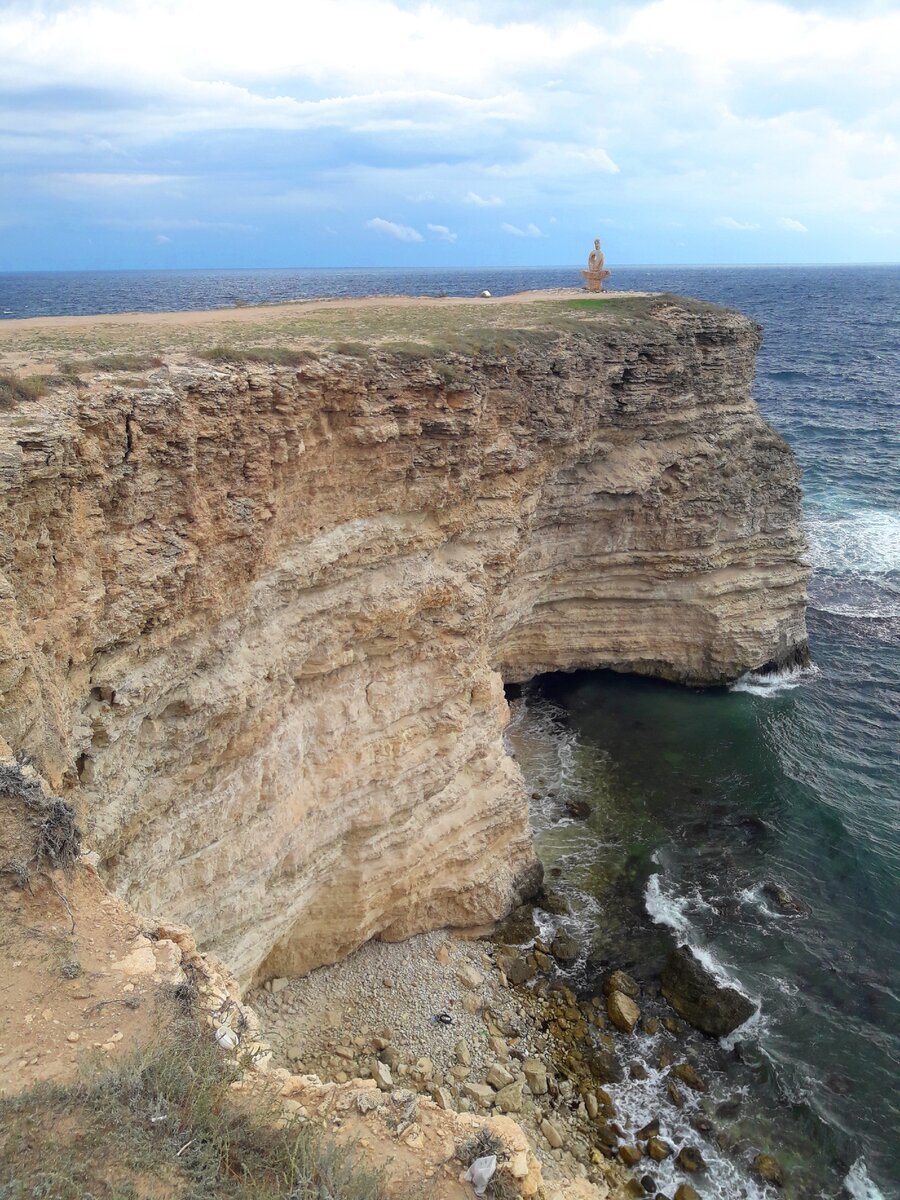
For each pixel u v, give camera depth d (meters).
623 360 35.25
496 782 27.58
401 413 23.66
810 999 24.53
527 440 30.22
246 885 21.06
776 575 42.53
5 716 12.73
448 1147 9.66
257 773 21.11
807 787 34.09
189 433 17.75
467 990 24.50
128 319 35.25
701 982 24.80
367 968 24.80
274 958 23.67
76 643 15.75
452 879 26.27
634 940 26.77
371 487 23.72
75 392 16.45
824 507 66.56
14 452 14.02
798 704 40.78
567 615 40.12
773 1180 19.91
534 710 39.62
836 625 48.75
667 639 41.50
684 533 39.28
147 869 18.42
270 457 20.02
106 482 16.47
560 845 30.95
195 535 18.36
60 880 11.28
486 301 49.69
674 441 39.00
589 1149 20.41
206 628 19.11
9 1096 8.45
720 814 32.75
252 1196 8.23
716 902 28.23
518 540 30.38
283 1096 9.98
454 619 26.27
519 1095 21.31
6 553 13.93
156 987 10.24
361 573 23.97
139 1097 8.70
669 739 37.62
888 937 26.72
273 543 20.98
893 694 41.69
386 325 31.98
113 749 17.14
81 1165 7.88
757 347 42.25
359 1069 21.58
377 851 24.36
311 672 22.84
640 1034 23.61
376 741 24.33
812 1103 21.58
